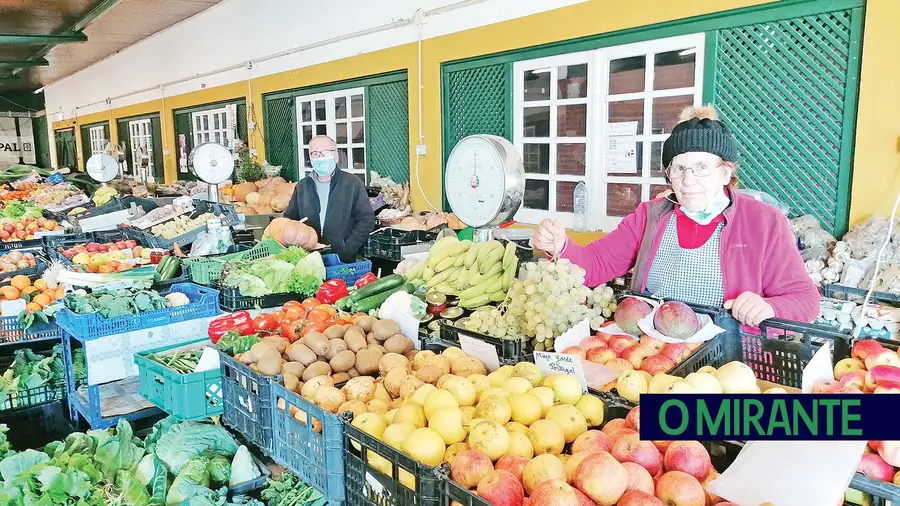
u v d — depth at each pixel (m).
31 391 3.06
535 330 1.85
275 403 1.65
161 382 2.13
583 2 4.13
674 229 2.11
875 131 3.03
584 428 1.40
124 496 1.91
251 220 5.48
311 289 3.15
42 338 3.42
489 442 1.27
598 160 4.29
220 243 3.99
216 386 2.05
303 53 7.01
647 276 2.15
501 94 4.86
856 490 1.11
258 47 7.86
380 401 1.62
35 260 4.50
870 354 1.45
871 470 1.13
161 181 11.72
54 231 5.62
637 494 1.08
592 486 1.09
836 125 3.21
